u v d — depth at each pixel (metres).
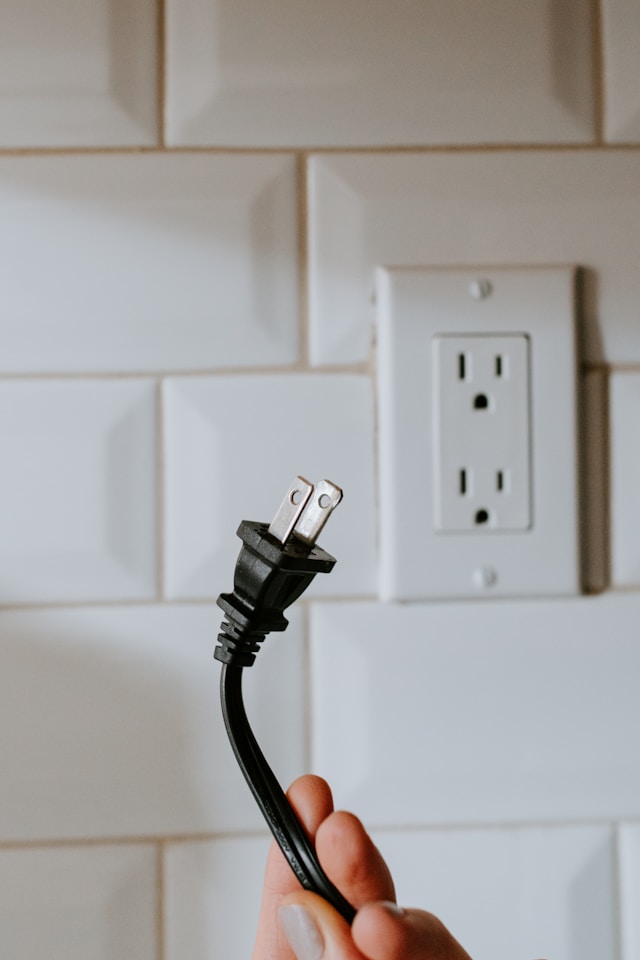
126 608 0.41
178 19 0.41
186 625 0.41
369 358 0.41
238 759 0.28
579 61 0.41
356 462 0.41
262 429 0.41
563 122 0.41
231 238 0.41
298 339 0.41
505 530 0.41
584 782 0.42
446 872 0.41
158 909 0.41
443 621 0.41
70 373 0.41
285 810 0.28
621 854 0.42
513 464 0.41
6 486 0.41
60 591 0.41
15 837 0.41
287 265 0.41
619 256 0.41
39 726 0.41
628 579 0.42
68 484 0.41
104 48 0.40
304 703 0.41
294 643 0.41
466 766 0.42
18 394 0.41
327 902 0.26
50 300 0.41
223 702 0.29
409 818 0.41
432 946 0.25
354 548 0.41
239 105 0.41
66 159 0.41
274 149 0.41
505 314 0.41
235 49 0.41
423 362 0.41
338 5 0.41
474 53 0.41
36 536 0.41
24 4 0.40
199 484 0.41
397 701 0.41
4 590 0.41
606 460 0.42
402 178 0.41
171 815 0.41
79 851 0.41
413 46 0.41
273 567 0.27
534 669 0.42
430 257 0.41
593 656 0.42
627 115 0.41
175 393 0.41
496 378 0.41
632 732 0.42
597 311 0.42
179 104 0.41
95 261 0.41
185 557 0.41
